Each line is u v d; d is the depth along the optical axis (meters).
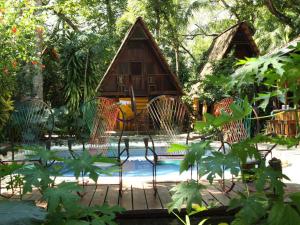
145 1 18.44
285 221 1.00
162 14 18.80
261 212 1.07
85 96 12.50
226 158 1.07
